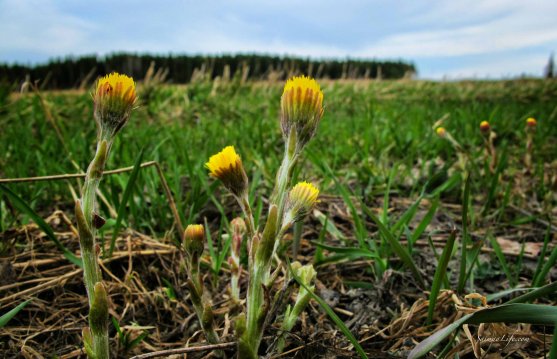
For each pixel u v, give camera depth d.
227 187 0.18
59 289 0.33
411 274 0.36
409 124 1.13
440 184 0.60
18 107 1.13
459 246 0.42
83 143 0.68
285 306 0.30
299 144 0.18
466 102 2.16
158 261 0.38
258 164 0.64
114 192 0.42
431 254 0.41
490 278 0.36
